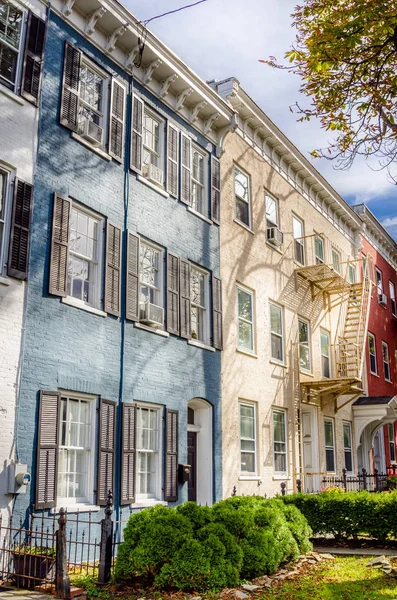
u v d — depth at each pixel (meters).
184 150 17.58
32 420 11.29
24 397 11.20
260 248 21.27
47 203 12.41
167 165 16.56
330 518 14.41
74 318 12.66
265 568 10.41
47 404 11.60
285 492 19.12
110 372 13.47
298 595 8.97
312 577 10.32
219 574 9.31
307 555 12.42
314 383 22.47
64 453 12.18
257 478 18.72
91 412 12.92
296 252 24.42
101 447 12.77
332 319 27.08
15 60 12.36
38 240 12.05
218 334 17.75
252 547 10.33
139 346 14.50
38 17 12.88
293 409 21.80
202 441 16.97
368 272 33.25
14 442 10.86
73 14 13.88
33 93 12.42
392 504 13.89
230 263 19.16
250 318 20.19
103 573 9.43
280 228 23.11
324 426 24.58
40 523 11.06
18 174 11.80
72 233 13.25
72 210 13.33
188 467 15.32
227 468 17.34
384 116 11.40
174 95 17.41
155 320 15.16
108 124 14.53
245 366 19.16
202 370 16.88
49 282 12.05
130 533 9.84
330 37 10.85
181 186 17.08
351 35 10.70
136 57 15.66
